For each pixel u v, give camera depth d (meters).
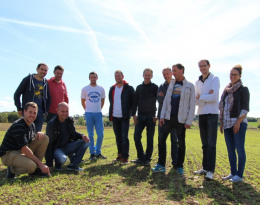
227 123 4.78
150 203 3.41
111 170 5.54
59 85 6.67
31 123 4.88
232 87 4.72
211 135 4.88
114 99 6.90
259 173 5.54
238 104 4.62
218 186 4.32
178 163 5.38
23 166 4.51
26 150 4.52
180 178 4.88
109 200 3.51
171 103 5.30
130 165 6.19
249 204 3.42
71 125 5.71
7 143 4.58
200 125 5.29
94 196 3.68
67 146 5.62
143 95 6.36
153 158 7.76
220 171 5.70
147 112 6.32
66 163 6.39
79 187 4.12
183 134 5.26
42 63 5.87
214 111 4.88
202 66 5.11
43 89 5.96
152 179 4.80
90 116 7.16
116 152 9.14
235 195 3.82
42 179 4.55
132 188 4.14
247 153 10.41
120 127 6.96
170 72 5.88
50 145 5.30
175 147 6.13
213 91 4.86
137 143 6.50
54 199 3.52
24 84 5.72
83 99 7.34
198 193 3.89
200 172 5.36
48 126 5.31
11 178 4.65
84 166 5.99
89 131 7.19
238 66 4.77
